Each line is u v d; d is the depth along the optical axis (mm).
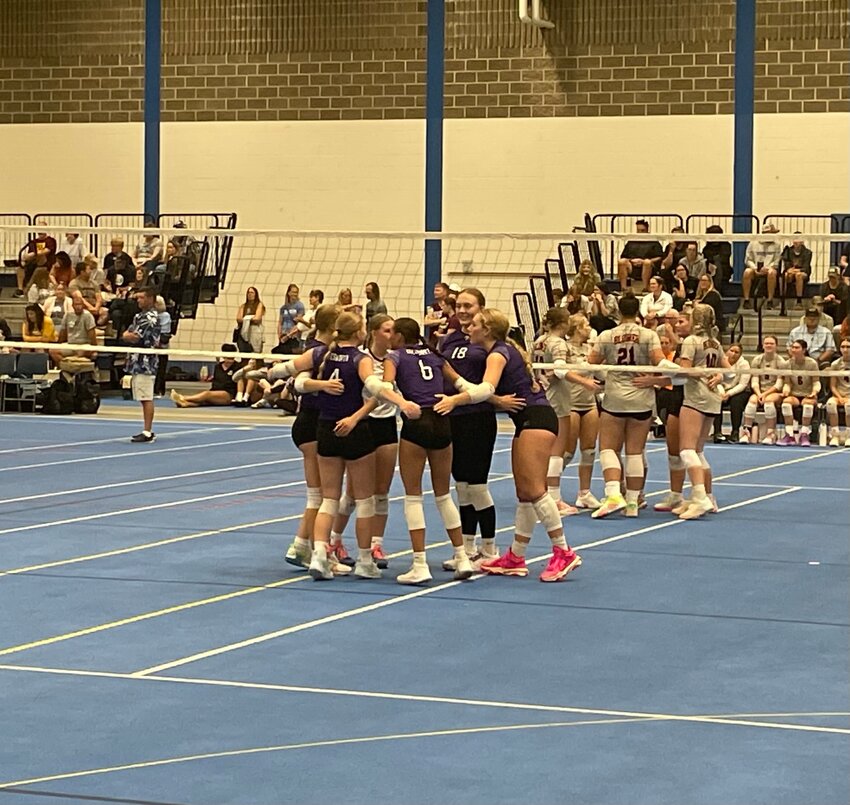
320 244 30328
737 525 13359
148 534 12664
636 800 5812
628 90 28969
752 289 25953
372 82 30312
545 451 10617
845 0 27656
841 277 24484
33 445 20062
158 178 31500
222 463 18016
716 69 28484
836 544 12320
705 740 6652
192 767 6230
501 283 29547
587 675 7891
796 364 20859
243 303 29375
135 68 31516
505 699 7383
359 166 30453
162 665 8102
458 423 10891
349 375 10227
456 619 9344
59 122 31984
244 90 31000
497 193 29734
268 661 8195
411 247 30000
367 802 5789
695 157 28672
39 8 31922
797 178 28109
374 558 10992
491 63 29641
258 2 30828
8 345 20109
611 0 28969
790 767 6230
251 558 11508
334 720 6988
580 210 29344
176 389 28625
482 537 11125
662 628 9102
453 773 6164
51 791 5895
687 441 13688
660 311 22922
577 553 11797
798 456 19547
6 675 7871
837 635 8922
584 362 13930
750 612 9602
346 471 10961
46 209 32125
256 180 31016
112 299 27828
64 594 10109
